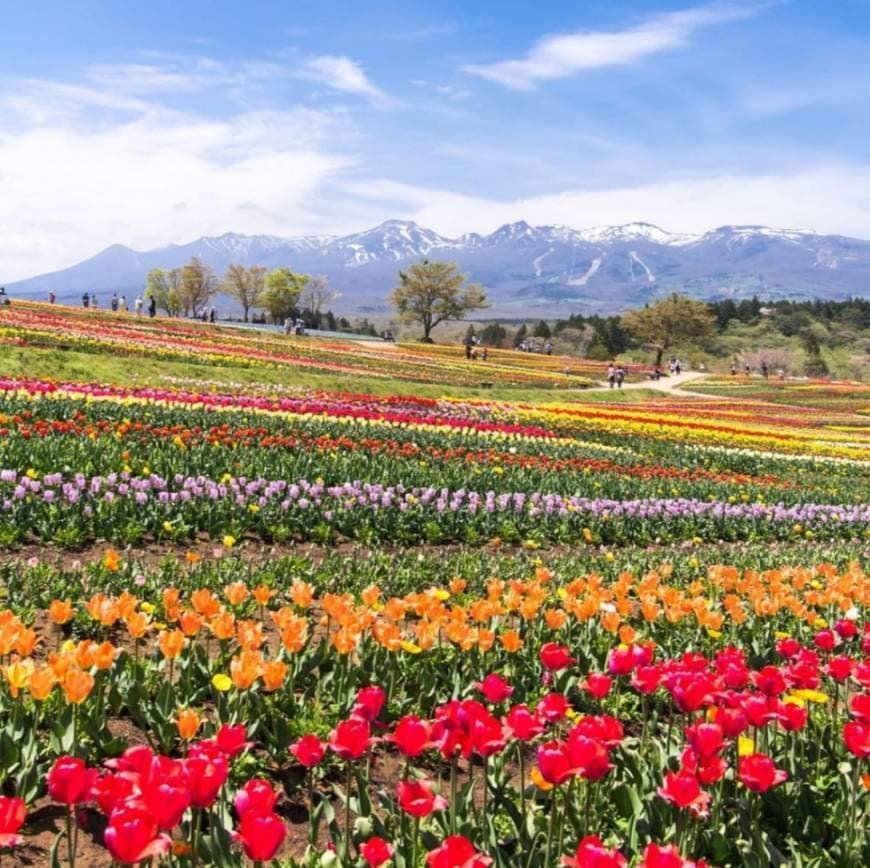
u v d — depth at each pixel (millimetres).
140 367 38156
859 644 9883
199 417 23281
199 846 4484
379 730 6680
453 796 4785
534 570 12344
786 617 10602
